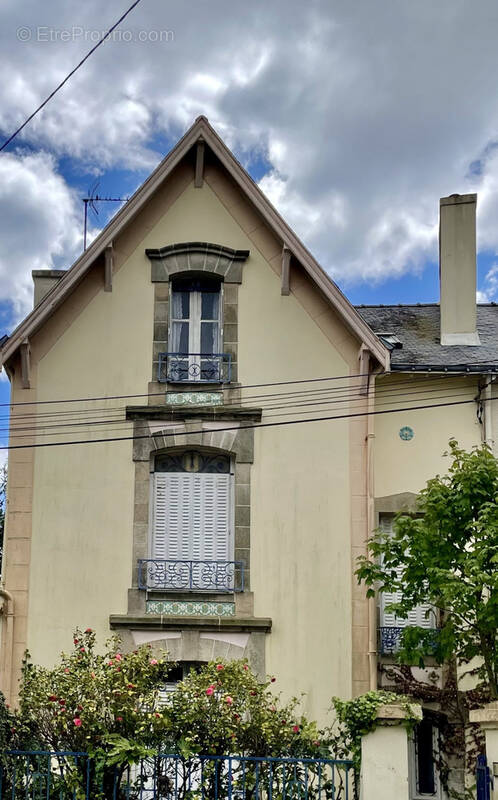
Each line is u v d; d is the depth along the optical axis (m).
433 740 17.06
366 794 11.05
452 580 14.19
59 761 12.45
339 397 17.70
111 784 12.51
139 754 12.00
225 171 18.53
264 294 18.16
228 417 17.59
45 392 17.69
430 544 14.91
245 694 13.23
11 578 16.92
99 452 17.48
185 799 12.25
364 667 16.62
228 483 17.64
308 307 18.08
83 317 18.00
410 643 14.96
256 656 16.67
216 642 16.73
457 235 20.12
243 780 12.23
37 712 12.88
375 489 18.19
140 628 16.73
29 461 17.44
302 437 17.58
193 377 17.88
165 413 17.58
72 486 17.34
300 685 16.56
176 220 18.42
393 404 18.58
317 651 16.70
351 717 11.34
